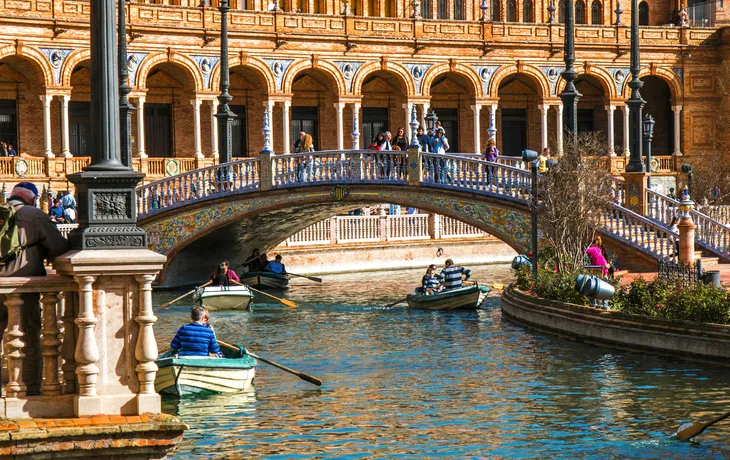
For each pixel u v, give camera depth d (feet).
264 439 73.77
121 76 168.66
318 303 156.04
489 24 277.03
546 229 138.31
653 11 309.22
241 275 180.34
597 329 107.96
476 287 142.10
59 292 44.91
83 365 44.37
